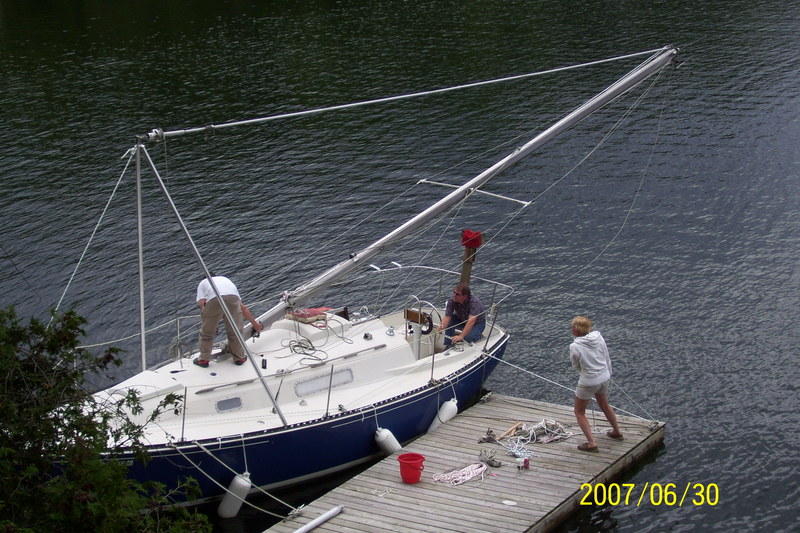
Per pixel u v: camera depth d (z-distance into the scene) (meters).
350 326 18.98
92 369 12.72
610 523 15.75
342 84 46.47
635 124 39.12
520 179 33.81
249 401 16.55
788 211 30.08
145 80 48.25
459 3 65.06
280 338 18.20
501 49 52.00
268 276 26.66
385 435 16.92
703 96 42.03
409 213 30.92
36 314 24.41
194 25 61.19
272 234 29.55
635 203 31.28
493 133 38.50
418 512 14.88
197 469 15.47
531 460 16.61
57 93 45.97
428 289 25.88
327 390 17.36
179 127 40.50
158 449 15.03
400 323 20.12
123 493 11.74
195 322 24.19
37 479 11.91
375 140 38.38
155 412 13.49
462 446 17.09
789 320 23.27
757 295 24.69
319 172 34.97
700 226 29.28
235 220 30.70
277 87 46.41
